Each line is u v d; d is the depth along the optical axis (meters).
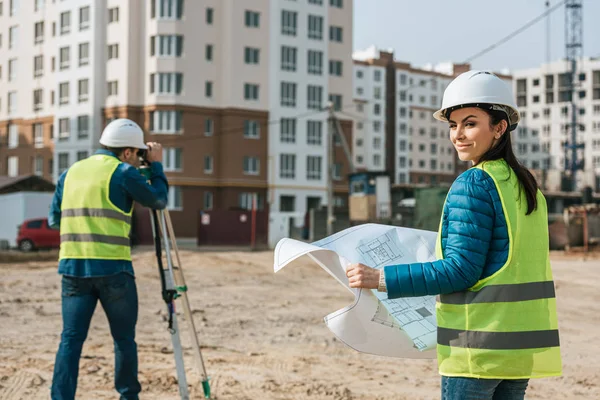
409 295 2.62
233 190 55.19
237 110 55.44
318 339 8.91
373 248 3.04
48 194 38.09
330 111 37.88
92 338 8.64
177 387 6.23
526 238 2.62
